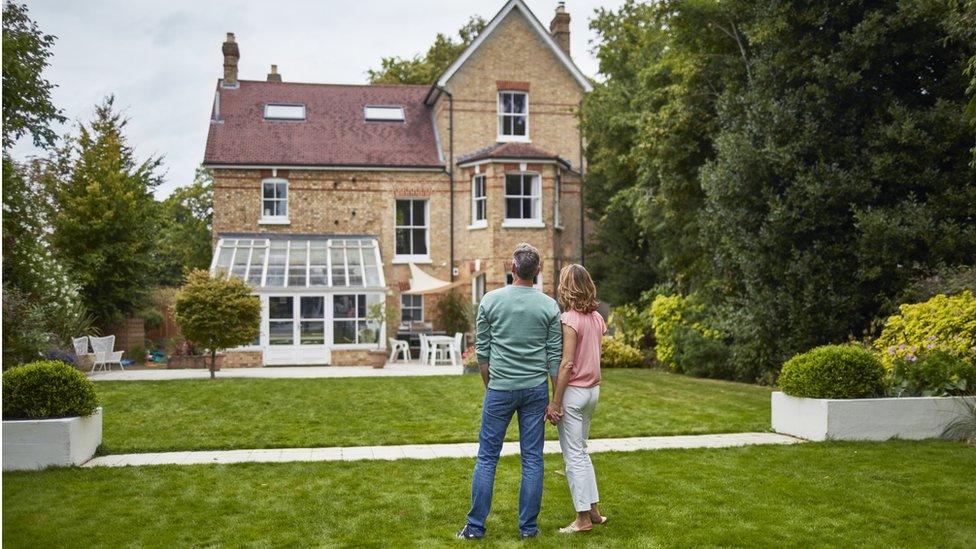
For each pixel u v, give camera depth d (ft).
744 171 48.70
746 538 17.94
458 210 89.56
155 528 19.17
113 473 25.34
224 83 94.58
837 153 46.78
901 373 32.45
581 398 18.80
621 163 78.02
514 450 29.30
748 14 54.54
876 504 20.71
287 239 84.69
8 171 46.24
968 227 42.47
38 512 20.66
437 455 28.48
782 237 47.11
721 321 59.93
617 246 84.58
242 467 26.35
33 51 42.06
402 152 90.48
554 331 18.72
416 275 85.71
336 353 77.00
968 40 37.60
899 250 43.01
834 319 46.16
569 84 93.40
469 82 90.74
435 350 75.05
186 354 77.46
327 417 37.50
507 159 85.15
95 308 81.71
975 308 34.42
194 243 124.98
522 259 18.89
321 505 21.26
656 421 35.86
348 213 87.71
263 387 49.80
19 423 26.04
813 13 46.47
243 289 59.52
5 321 46.26
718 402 42.27
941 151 42.73
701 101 60.64
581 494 18.62
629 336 77.15
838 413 30.17
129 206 83.25
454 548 17.48
